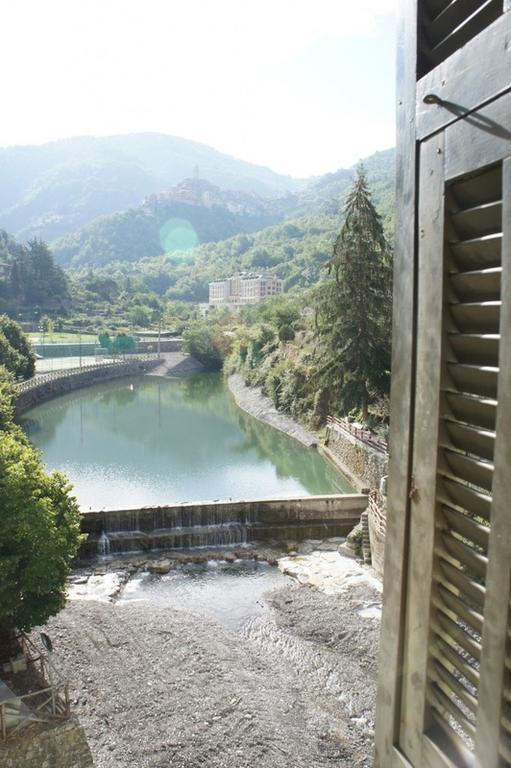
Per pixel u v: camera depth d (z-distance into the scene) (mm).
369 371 30141
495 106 2357
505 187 2320
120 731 12336
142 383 77000
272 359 58219
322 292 31578
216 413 55500
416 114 2953
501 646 2381
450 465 2832
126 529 24125
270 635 16922
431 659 2994
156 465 37406
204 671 14477
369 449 29844
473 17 2572
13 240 172125
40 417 53719
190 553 23266
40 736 10188
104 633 16109
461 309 2674
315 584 20328
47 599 13297
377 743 3473
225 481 33812
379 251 30953
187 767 11430
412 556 3113
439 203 2771
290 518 25125
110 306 143750
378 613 17953
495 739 2434
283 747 12062
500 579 2375
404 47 3082
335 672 14992
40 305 131125
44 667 13359
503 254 2338
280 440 43688
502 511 2363
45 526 13094
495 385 2523
